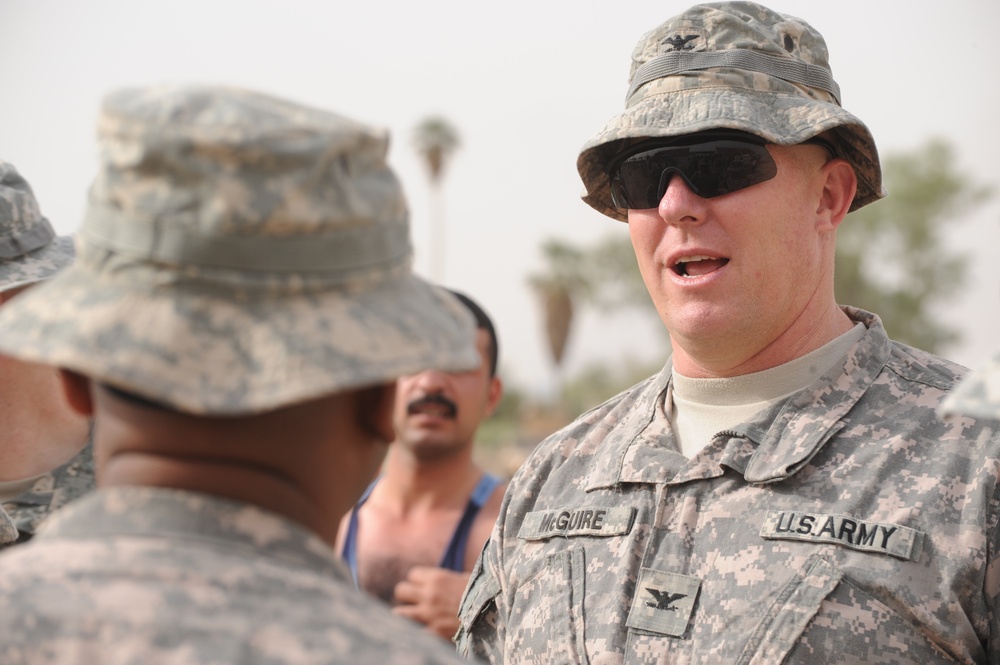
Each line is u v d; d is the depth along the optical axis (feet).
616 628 7.59
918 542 6.99
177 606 3.81
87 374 4.42
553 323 140.26
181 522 4.05
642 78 8.58
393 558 13.62
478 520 13.61
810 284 8.20
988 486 7.04
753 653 7.02
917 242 107.96
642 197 8.32
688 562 7.60
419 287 4.73
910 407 7.69
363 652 3.85
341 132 4.26
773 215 7.99
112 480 4.22
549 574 8.19
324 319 4.17
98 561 3.95
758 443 7.83
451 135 144.77
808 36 8.54
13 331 4.22
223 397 3.94
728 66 8.24
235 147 4.05
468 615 8.75
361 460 4.63
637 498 8.08
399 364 4.19
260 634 3.79
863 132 8.14
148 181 4.16
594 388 139.85
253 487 4.17
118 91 4.35
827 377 7.99
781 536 7.30
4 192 9.53
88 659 3.71
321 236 4.23
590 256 142.41
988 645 6.87
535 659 8.00
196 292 4.12
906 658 6.80
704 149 8.02
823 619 6.95
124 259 4.18
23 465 9.05
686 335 8.13
